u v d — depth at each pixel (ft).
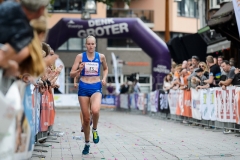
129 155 31.58
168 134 46.16
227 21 60.95
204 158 29.96
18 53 14.79
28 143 15.99
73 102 129.59
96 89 30.99
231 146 35.94
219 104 47.91
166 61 88.79
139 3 165.07
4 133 14.02
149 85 162.30
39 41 16.24
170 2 162.50
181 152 32.83
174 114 66.28
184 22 165.68
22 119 15.43
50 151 33.53
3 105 13.73
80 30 88.94
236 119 43.83
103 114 93.45
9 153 14.19
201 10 104.94
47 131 40.11
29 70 15.83
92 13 153.17
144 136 44.34
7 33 14.60
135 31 89.04
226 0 81.20
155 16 164.55
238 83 45.98
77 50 156.15
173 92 65.92
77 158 30.07
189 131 49.42
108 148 35.29
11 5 14.82
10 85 15.84
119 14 159.74
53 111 44.06
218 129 50.55
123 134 46.52
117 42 160.56
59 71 36.83
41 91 32.89
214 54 85.81
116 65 136.26
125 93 115.44
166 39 99.96
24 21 14.93
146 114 88.43
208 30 77.56
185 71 60.59
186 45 82.94
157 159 29.78
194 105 55.67
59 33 89.35
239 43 66.69
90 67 31.04
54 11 153.99
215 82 51.85
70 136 44.34
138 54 161.27
